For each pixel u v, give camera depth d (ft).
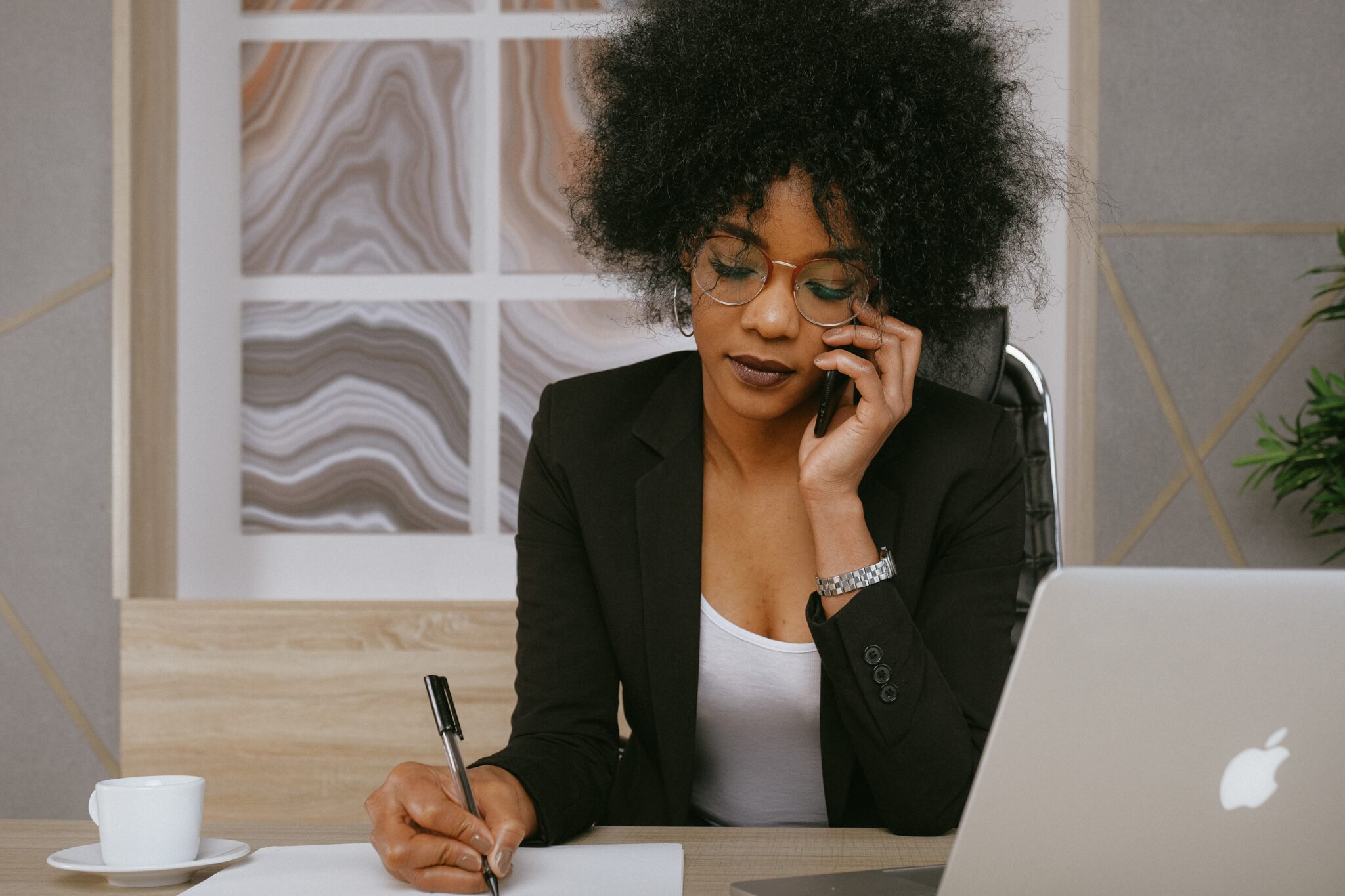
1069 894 2.15
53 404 9.29
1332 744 2.06
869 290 3.77
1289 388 8.90
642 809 4.31
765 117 3.65
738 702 4.21
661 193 4.04
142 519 9.14
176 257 9.39
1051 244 9.00
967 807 2.12
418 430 9.38
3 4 9.29
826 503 3.69
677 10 4.09
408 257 9.37
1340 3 8.82
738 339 3.75
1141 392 8.97
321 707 8.50
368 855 2.99
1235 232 8.89
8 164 9.30
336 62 9.36
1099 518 8.98
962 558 4.19
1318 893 2.13
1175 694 2.05
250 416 9.42
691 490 4.19
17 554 9.28
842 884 2.62
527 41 9.27
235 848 2.98
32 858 3.00
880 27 3.85
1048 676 2.04
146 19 9.15
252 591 9.42
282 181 9.39
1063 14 9.04
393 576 9.40
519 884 2.69
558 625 4.26
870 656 3.53
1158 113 8.90
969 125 3.88
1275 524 8.94
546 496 4.42
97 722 9.26
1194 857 2.12
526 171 9.30
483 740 8.44
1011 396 5.34
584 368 9.31
